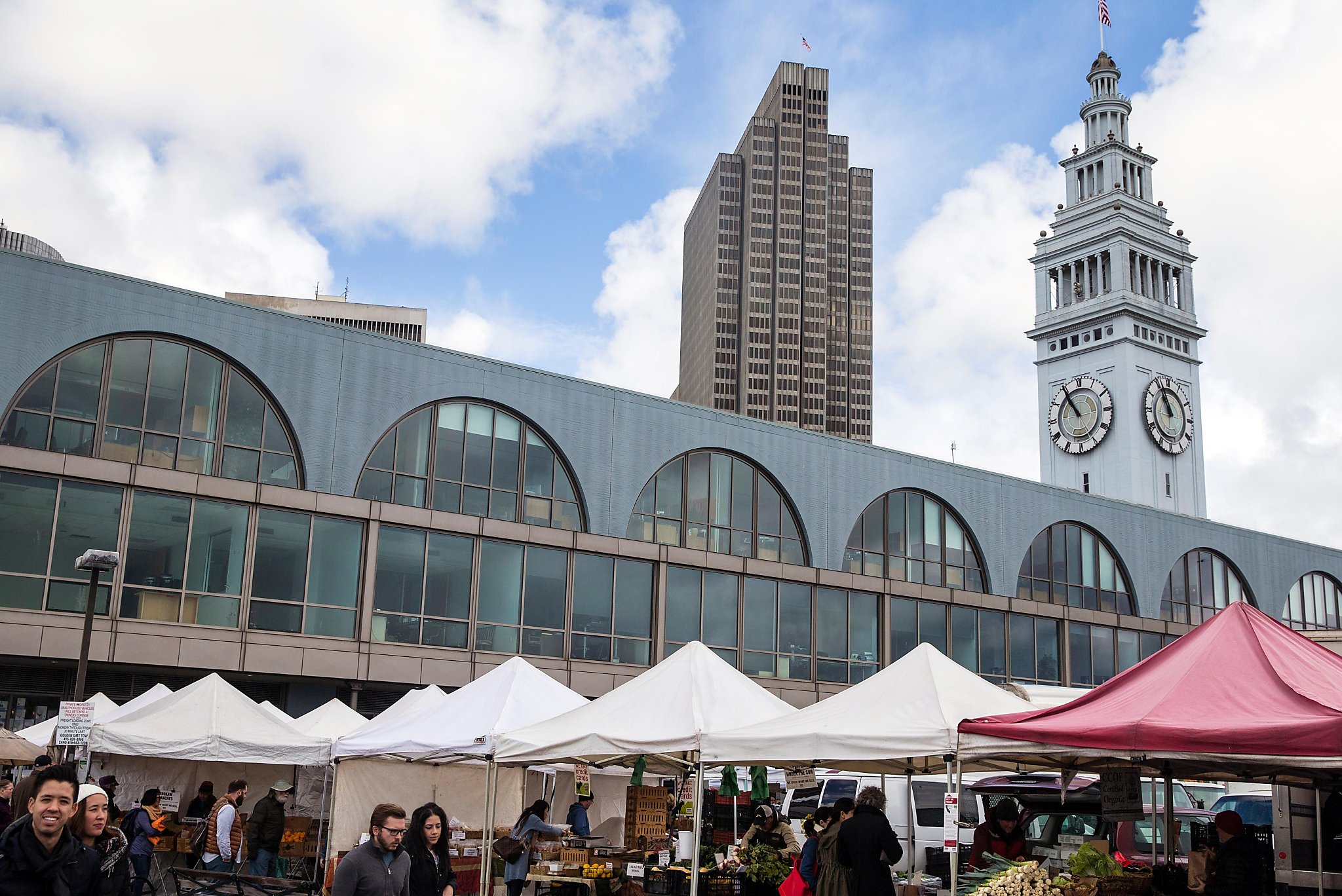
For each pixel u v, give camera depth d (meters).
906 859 18.80
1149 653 49.09
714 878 14.29
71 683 29.27
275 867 18.55
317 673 30.55
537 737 15.63
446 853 10.45
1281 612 54.56
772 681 38.62
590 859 15.72
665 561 37.09
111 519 28.75
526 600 34.44
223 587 29.91
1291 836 13.86
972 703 12.31
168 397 30.14
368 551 31.95
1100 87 125.00
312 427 31.84
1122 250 112.38
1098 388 109.94
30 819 6.24
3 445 27.52
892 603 42.03
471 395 34.69
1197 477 111.38
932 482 44.09
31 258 28.75
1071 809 15.02
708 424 39.16
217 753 19.33
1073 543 48.03
